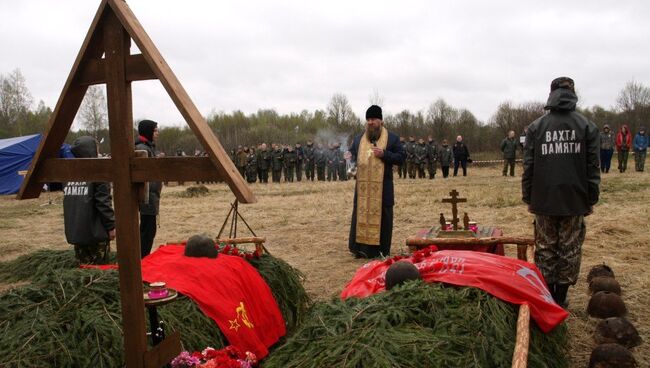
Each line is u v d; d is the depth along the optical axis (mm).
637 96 54969
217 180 2508
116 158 2736
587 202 5387
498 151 51500
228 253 5414
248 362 3895
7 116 58562
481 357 2912
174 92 2484
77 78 2844
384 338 2834
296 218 13602
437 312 3211
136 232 2777
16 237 12000
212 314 4234
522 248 5707
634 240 8695
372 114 8656
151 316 3277
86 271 4227
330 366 2699
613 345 3941
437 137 54688
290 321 5324
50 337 3441
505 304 3484
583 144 5316
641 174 21953
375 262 4699
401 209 14086
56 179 2957
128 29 2574
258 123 67938
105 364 3428
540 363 3133
